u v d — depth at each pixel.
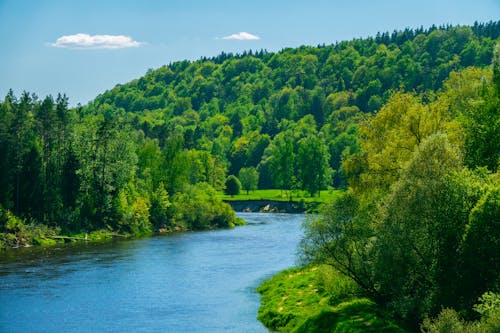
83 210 110.88
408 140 55.09
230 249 92.62
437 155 42.66
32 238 97.88
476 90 62.38
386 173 55.09
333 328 42.03
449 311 31.20
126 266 76.19
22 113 105.62
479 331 28.88
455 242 37.97
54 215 106.38
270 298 56.25
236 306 55.09
